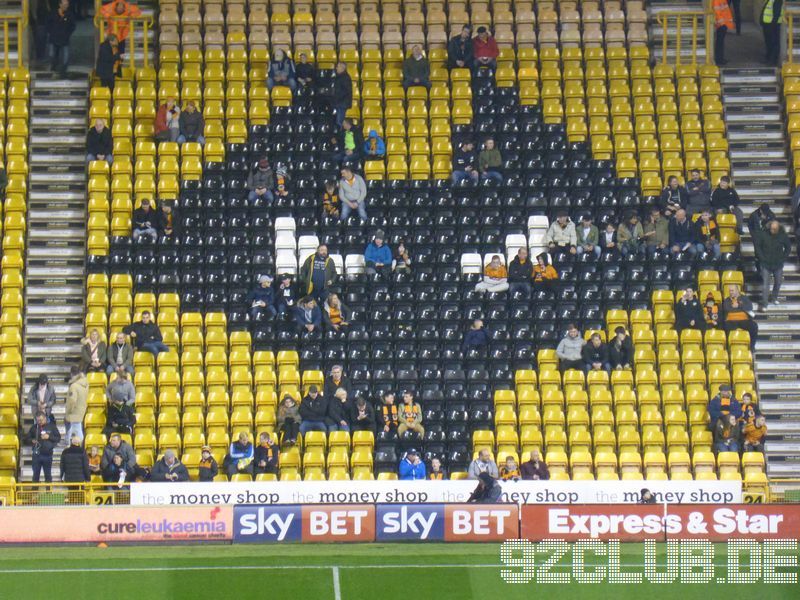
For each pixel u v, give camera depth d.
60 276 96.19
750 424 88.81
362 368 92.12
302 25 109.25
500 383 92.06
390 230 98.44
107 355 89.69
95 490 83.31
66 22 104.38
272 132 103.00
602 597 72.12
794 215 100.50
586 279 96.56
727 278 97.19
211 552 78.06
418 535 79.94
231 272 95.62
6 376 90.56
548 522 80.06
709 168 103.31
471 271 97.06
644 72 107.56
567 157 102.88
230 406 90.38
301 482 82.69
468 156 101.25
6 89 102.31
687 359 93.31
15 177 98.69
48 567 75.00
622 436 90.12
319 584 72.94
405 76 105.38
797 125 104.81
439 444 89.06
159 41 107.75
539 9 110.56
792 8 111.94
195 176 100.19
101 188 98.56
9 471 86.88
